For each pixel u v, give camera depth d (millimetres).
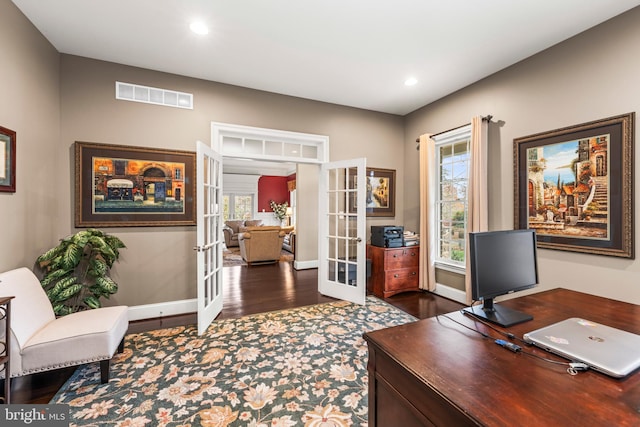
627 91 2168
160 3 2090
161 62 2926
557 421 687
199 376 2025
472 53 2764
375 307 3445
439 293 3934
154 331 2752
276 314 3213
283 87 3504
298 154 4492
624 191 2174
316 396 1817
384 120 4418
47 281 2297
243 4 2104
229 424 1577
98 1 2062
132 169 2984
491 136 3207
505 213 3061
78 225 2793
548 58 2670
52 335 1808
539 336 1087
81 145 2797
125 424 1571
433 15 2219
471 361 961
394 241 3924
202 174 2717
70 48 2676
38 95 2395
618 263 2229
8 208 2027
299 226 5648
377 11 2176
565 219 2541
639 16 2102
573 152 2482
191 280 3250
